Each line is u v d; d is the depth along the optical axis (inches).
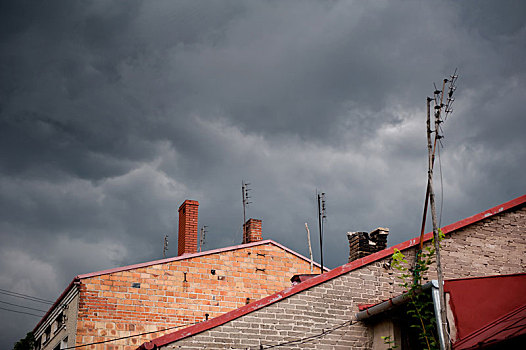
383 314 526.3
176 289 839.1
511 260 584.7
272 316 519.2
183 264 858.8
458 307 440.8
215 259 881.5
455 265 568.4
